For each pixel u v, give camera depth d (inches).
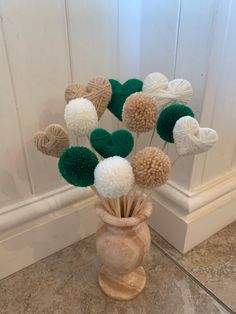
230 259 26.6
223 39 19.8
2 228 23.0
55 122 23.2
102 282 23.8
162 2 21.6
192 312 22.2
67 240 27.8
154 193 28.5
